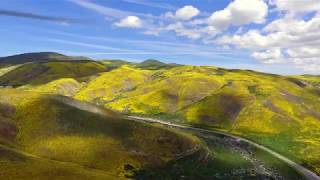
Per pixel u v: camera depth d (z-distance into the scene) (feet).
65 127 396.37
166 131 426.51
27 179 227.20
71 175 248.32
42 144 364.79
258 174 373.40
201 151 417.28
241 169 384.06
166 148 396.37
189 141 426.10
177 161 379.35
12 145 354.95
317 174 415.23
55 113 418.51
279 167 416.87
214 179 344.28
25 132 384.06
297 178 387.14
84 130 396.98
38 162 261.44
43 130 387.96
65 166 266.36
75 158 347.56
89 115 431.02
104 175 263.70
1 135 364.79
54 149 358.43
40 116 411.54
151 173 340.80
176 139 416.87
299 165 440.45
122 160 353.72
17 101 440.45
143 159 366.02
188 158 391.86
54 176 240.12
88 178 248.52
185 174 349.41
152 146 393.50
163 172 347.77
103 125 414.21
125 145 384.06
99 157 353.31
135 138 401.29
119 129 413.59
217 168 379.14
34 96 455.63
